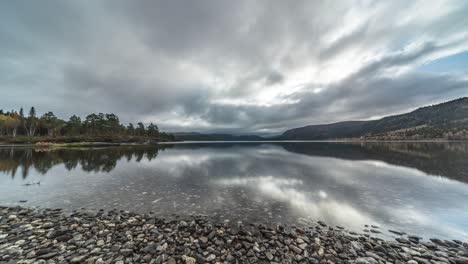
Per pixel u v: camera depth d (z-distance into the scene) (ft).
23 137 210.59
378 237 19.92
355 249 17.54
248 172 53.93
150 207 27.27
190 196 32.42
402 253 16.92
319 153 114.62
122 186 38.09
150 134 414.62
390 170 55.62
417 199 30.99
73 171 52.49
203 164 69.62
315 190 36.35
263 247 17.61
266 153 119.34
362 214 25.48
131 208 26.78
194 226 21.20
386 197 32.12
